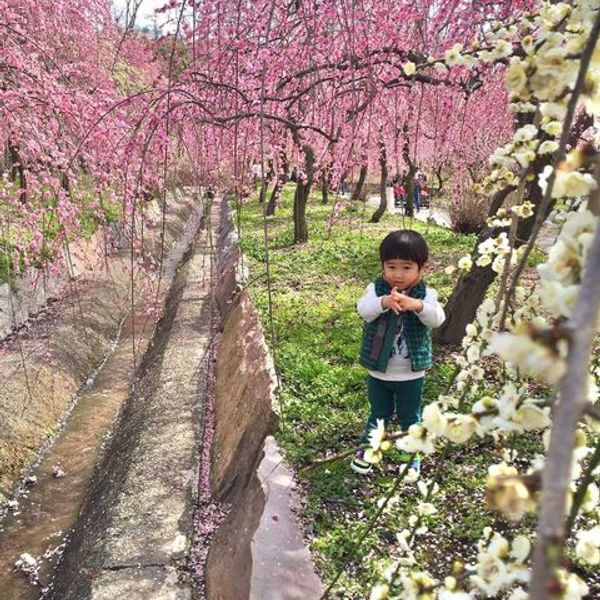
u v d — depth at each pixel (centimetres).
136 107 498
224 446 448
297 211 1031
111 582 328
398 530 297
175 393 580
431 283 729
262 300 682
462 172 921
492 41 168
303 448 373
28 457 588
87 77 611
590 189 89
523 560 105
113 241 705
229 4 370
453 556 278
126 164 438
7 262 649
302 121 496
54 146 502
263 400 431
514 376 173
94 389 755
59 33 605
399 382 329
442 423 107
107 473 518
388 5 404
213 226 1645
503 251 198
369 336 331
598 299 51
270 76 416
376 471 345
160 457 457
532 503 73
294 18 381
